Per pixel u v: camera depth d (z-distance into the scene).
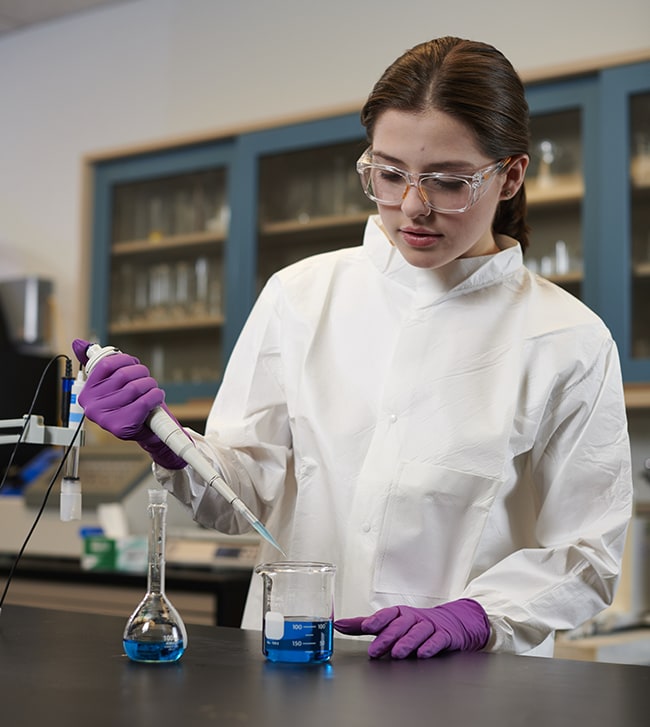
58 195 4.70
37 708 0.92
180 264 4.05
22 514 3.47
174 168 4.05
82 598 3.00
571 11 3.54
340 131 3.63
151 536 1.18
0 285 4.44
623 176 3.11
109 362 1.30
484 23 3.70
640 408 3.16
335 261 1.70
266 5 4.21
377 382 1.58
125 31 4.58
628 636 2.81
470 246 1.43
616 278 3.10
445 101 1.33
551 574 1.42
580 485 1.50
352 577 1.51
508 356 1.54
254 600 1.63
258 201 3.83
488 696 0.99
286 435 1.67
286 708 0.93
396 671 1.11
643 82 3.09
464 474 1.49
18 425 1.34
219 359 3.90
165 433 1.26
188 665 1.13
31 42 4.84
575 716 0.91
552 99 3.25
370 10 3.96
